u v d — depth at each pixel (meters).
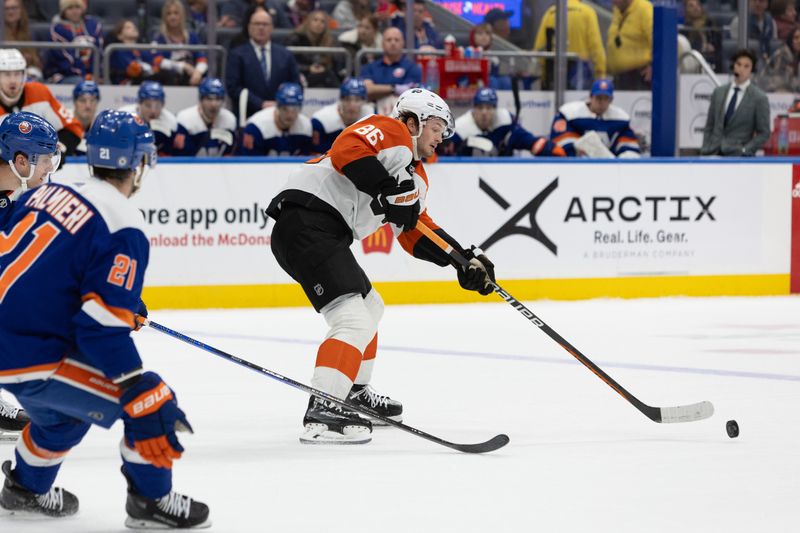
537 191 18.67
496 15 22.25
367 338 9.30
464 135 19.56
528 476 7.95
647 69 22.59
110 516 6.85
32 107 15.97
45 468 6.59
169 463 6.07
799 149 22.67
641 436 9.40
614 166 18.98
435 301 18.44
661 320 16.66
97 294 5.83
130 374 5.86
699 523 6.72
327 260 9.28
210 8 20.38
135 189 6.33
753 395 11.26
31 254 5.97
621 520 6.79
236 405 10.62
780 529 6.61
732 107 20.98
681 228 19.39
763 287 19.88
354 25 21.89
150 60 20.30
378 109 19.92
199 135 18.72
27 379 6.00
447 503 7.18
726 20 23.08
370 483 7.72
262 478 7.85
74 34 20.27
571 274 18.94
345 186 9.45
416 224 9.79
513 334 15.30
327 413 9.06
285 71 19.92
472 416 10.22
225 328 15.69
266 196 17.72
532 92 21.84
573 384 11.80
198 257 17.48
